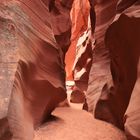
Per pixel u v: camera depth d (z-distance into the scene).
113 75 2.97
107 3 3.67
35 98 2.49
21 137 1.79
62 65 3.32
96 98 3.56
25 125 1.99
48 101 2.83
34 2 3.00
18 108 1.90
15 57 2.07
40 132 2.56
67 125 2.93
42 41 2.85
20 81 2.12
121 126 2.89
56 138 2.48
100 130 2.85
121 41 2.66
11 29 2.13
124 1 2.88
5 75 1.90
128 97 2.64
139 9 2.45
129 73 2.57
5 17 2.13
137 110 1.97
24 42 2.39
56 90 2.91
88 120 3.20
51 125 2.84
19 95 2.02
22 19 2.49
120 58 2.74
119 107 2.89
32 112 2.43
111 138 2.65
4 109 1.72
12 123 1.74
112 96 3.02
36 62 2.58
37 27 2.85
